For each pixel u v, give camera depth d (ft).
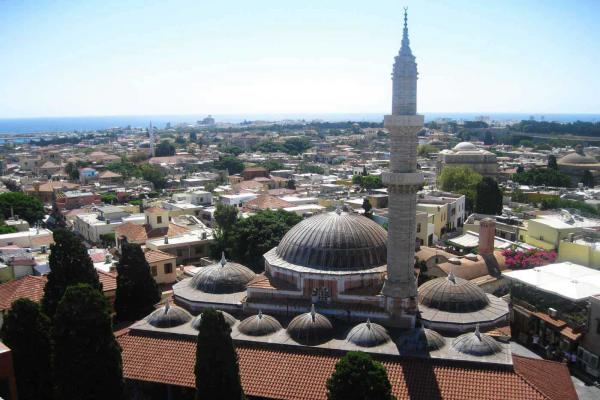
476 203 420.77
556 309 209.87
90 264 182.19
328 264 172.86
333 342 155.94
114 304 203.82
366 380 111.75
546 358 195.52
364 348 151.23
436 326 163.94
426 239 335.88
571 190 531.91
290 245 183.42
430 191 471.21
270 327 163.02
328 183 644.69
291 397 140.56
